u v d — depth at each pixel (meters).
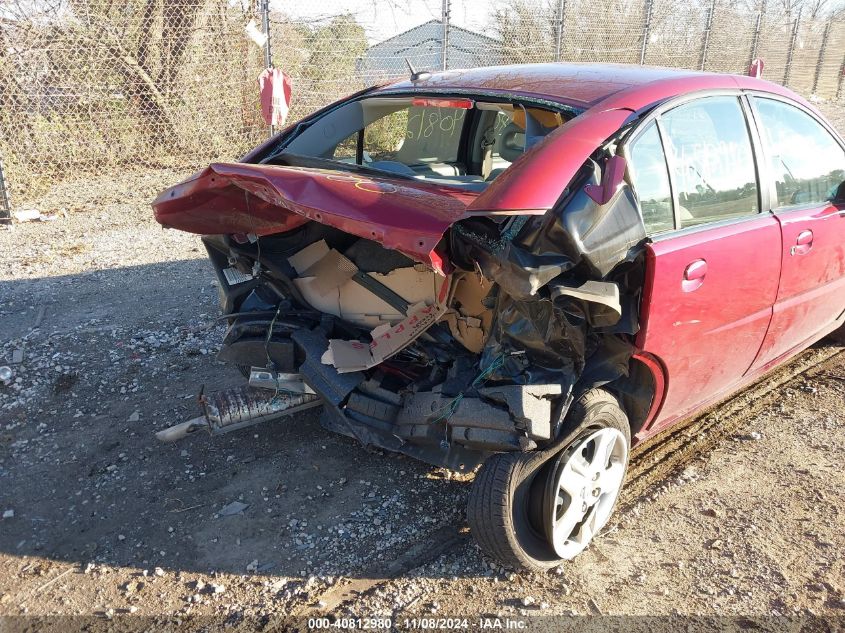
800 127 4.15
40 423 4.04
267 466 3.75
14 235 7.71
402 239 2.58
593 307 2.71
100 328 5.25
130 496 3.49
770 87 4.03
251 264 3.63
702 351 3.38
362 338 3.48
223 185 3.15
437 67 11.38
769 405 4.54
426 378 3.29
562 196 2.67
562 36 12.52
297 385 3.43
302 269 3.51
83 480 3.59
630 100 3.17
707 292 3.23
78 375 4.55
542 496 2.92
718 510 3.51
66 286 6.16
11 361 4.68
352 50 10.84
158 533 3.25
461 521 3.38
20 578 2.97
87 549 3.14
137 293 6.02
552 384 2.82
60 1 9.17
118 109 9.91
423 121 4.49
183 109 10.33
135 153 10.16
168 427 4.03
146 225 8.23
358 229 2.65
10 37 8.84
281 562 3.09
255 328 3.48
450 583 3.00
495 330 2.93
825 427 4.27
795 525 3.40
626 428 3.21
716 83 3.61
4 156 8.68
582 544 3.15
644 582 3.04
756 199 3.69
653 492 3.64
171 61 10.12
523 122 3.46
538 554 3.00
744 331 3.63
